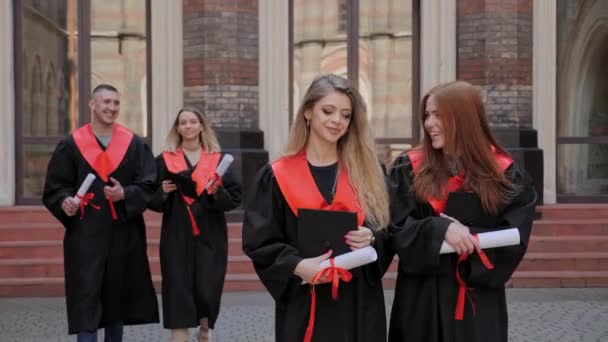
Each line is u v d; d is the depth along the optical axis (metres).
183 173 5.33
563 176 10.41
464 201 2.93
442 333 2.95
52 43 9.95
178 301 5.15
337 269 2.66
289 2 10.24
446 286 2.95
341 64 10.31
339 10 10.27
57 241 8.50
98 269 4.84
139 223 5.11
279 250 2.80
